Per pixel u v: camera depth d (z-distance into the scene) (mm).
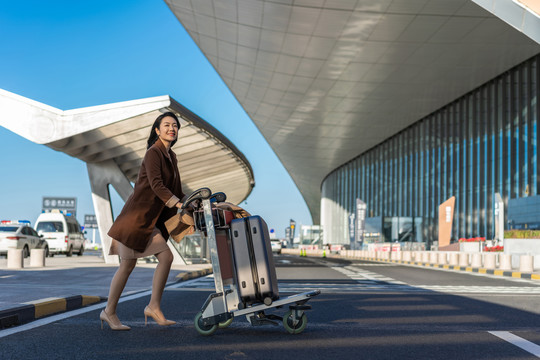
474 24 27172
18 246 22422
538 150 32469
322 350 4324
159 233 5199
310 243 69125
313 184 87938
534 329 5602
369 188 61469
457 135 42188
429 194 46531
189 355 4078
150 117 15523
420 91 39375
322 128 51125
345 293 9898
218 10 27859
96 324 5594
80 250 30578
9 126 14852
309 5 25531
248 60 34344
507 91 36031
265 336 4945
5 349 4250
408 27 27688
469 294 9898
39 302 6340
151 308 5316
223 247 5094
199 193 4902
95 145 17031
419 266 24234
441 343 4707
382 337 4980
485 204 38000
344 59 32719
